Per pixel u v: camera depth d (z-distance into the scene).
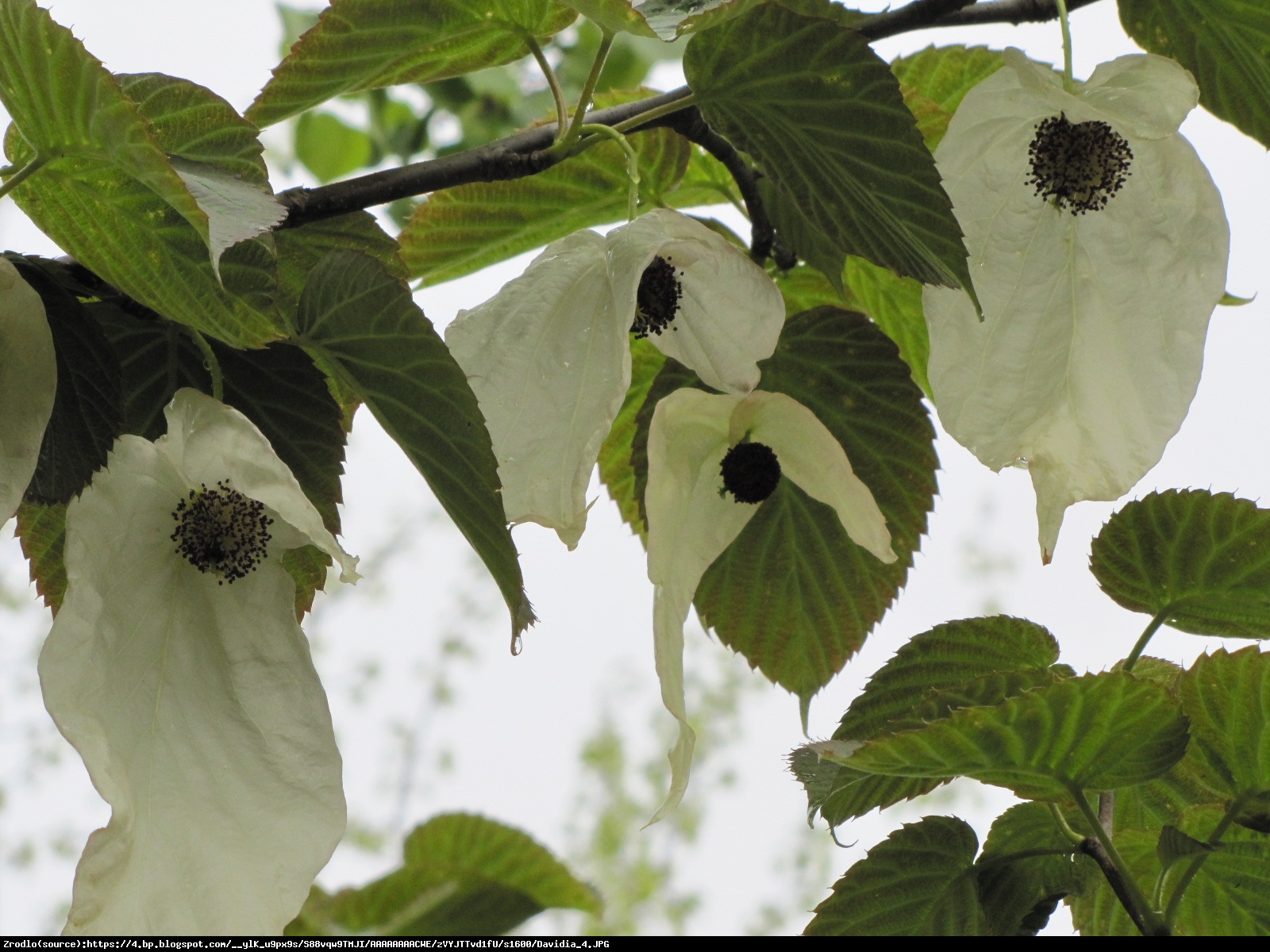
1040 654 1.26
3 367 1.16
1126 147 1.25
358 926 1.08
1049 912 1.25
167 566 1.17
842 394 1.31
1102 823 1.25
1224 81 1.29
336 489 1.23
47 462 1.19
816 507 1.31
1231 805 1.23
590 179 1.34
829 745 1.22
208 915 1.15
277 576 1.18
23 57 1.15
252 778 1.16
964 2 1.28
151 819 1.15
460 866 1.08
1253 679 1.23
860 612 1.32
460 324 1.20
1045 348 1.25
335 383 1.24
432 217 1.34
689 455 1.22
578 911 1.10
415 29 1.23
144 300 1.20
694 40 1.21
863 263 1.35
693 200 1.37
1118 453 1.25
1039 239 1.25
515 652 1.17
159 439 1.17
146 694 1.16
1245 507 1.24
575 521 1.19
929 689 1.26
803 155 1.22
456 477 1.18
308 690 1.17
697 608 1.33
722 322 1.22
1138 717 1.20
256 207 1.17
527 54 1.25
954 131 1.25
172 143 1.19
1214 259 1.25
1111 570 1.26
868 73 1.20
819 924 1.25
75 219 1.18
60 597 1.23
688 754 1.19
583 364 1.20
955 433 1.25
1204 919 1.25
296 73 1.24
